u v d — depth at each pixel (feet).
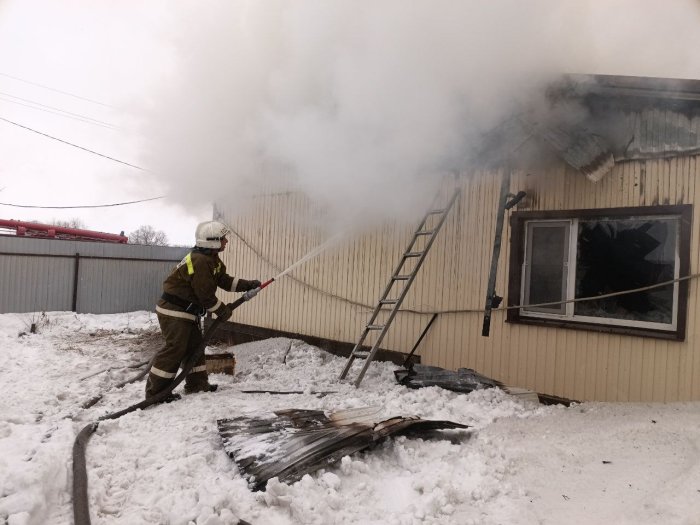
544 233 16.58
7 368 20.07
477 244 17.80
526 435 11.50
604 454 10.12
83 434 10.63
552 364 15.90
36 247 42.70
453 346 18.34
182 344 14.71
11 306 41.34
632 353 14.39
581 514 7.84
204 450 10.29
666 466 9.18
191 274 14.53
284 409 12.79
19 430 11.04
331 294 22.86
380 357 20.49
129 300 47.80
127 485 8.89
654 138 14.17
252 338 26.89
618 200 14.75
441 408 13.60
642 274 14.61
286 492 8.21
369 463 9.87
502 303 17.10
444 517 7.96
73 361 21.85
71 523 7.45
